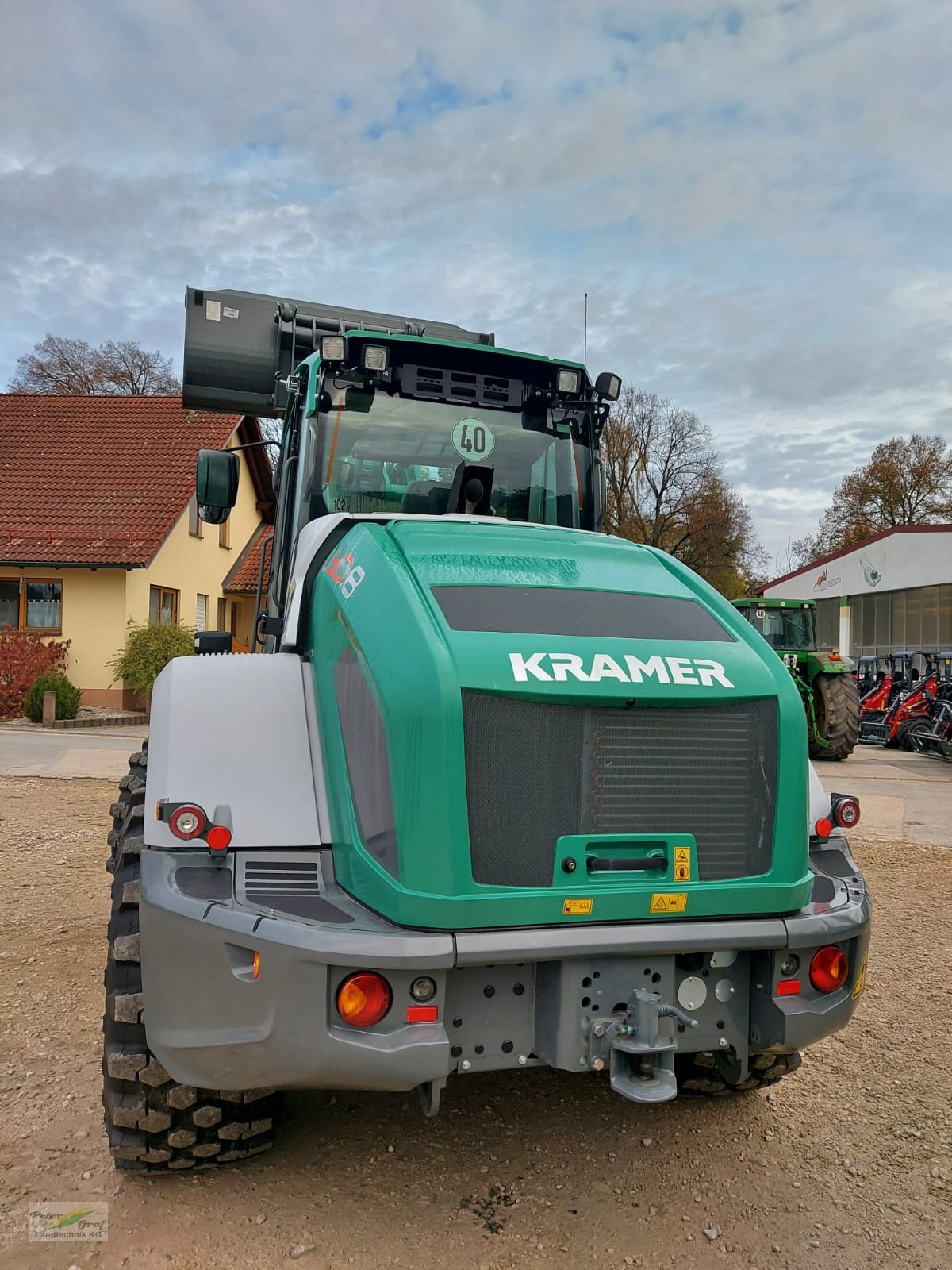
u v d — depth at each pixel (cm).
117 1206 260
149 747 273
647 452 4256
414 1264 241
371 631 256
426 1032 229
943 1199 275
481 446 401
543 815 240
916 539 3142
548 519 410
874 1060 369
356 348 383
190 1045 234
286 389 513
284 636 326
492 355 398
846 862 292
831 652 1438
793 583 4025
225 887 243
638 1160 294
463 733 232
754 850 258
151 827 255
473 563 283
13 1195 264
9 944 470
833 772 1269
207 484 417
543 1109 325
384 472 385
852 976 268
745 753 260
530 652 247
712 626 284
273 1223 256
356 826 247
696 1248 251
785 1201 273
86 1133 296
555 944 232
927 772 1292
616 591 287
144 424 2181
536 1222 260
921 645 3131
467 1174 283
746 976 263
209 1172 279
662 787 251
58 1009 390
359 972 228
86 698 1708
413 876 229
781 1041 255
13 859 639
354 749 254
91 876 600
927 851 764
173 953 235
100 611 1709
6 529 1770
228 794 260
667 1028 247
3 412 2223
